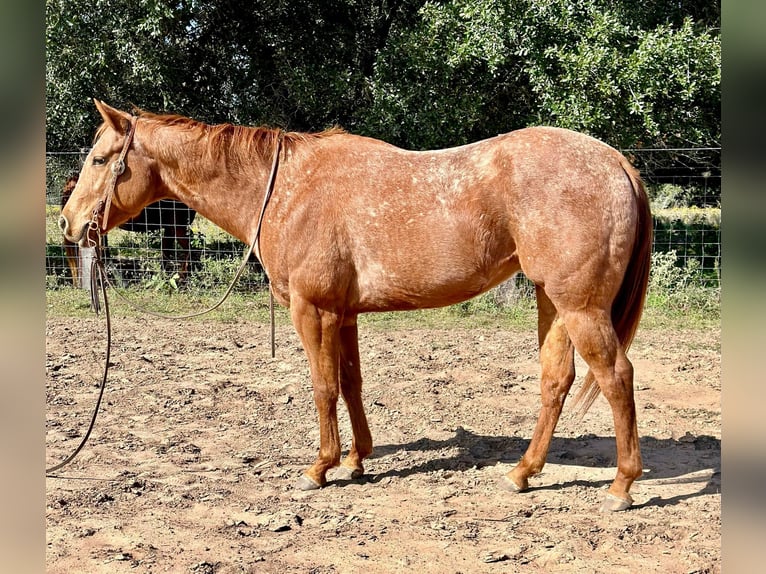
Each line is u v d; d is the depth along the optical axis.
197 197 4.52
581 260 3.67
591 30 9.61
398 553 3.40
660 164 12.71
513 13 9.98
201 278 11.49
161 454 4.90
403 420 5.66
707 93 10.06
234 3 11.99
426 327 9.11
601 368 3.76
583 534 3.56
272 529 3.70
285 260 4.23
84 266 11.34
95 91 11.38
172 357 7.61
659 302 9.88
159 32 10.49
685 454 4.79
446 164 4.02
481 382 6.66
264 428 5.49
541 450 4.21
